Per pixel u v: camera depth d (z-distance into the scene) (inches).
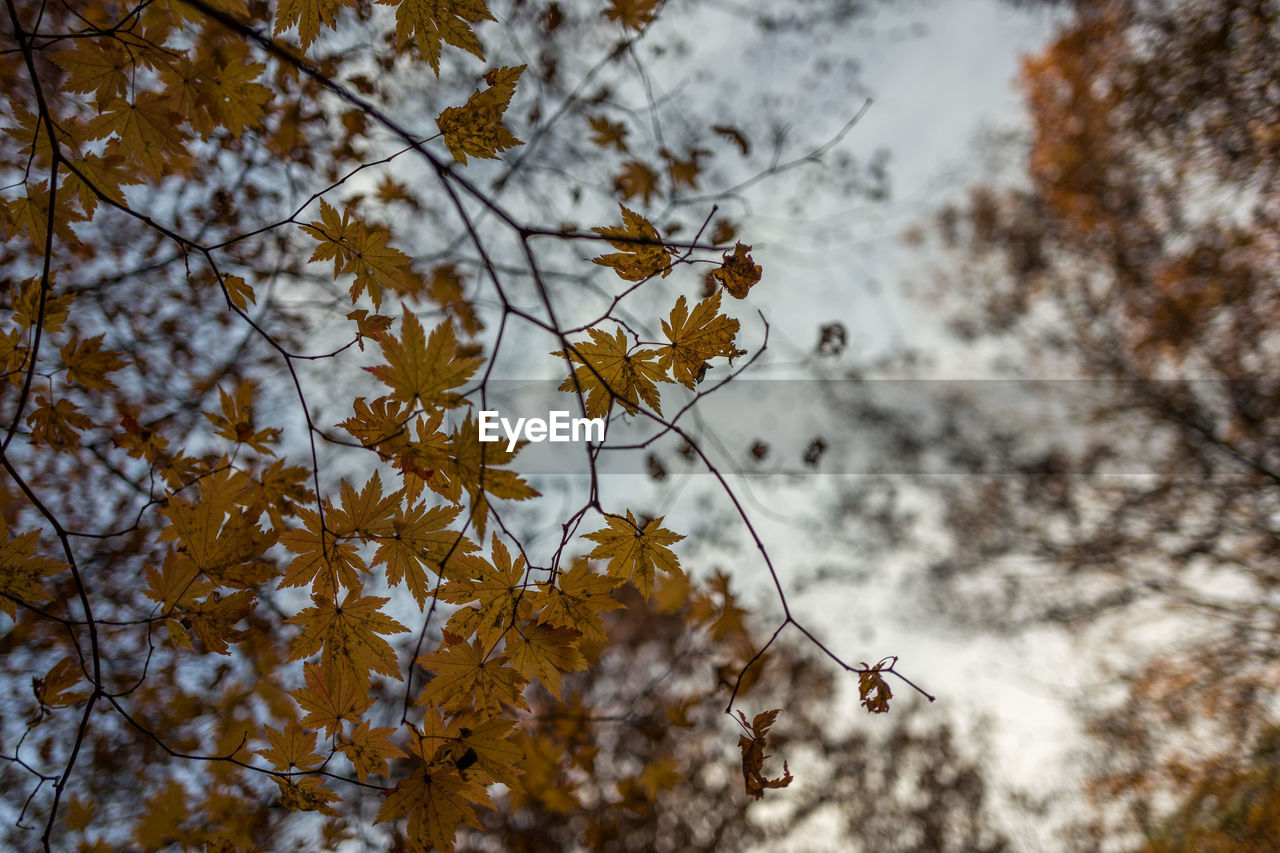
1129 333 336.2
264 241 140.7
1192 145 271.6
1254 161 253.3
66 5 56.7
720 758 263.0
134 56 59.3
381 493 56.5
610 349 59.3
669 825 259.0
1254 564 309.3
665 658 216.2
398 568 57.7
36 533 57.3
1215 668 312.5
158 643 137.9
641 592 60.2
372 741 59.1
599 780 204.1
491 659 59.2
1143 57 273.7
